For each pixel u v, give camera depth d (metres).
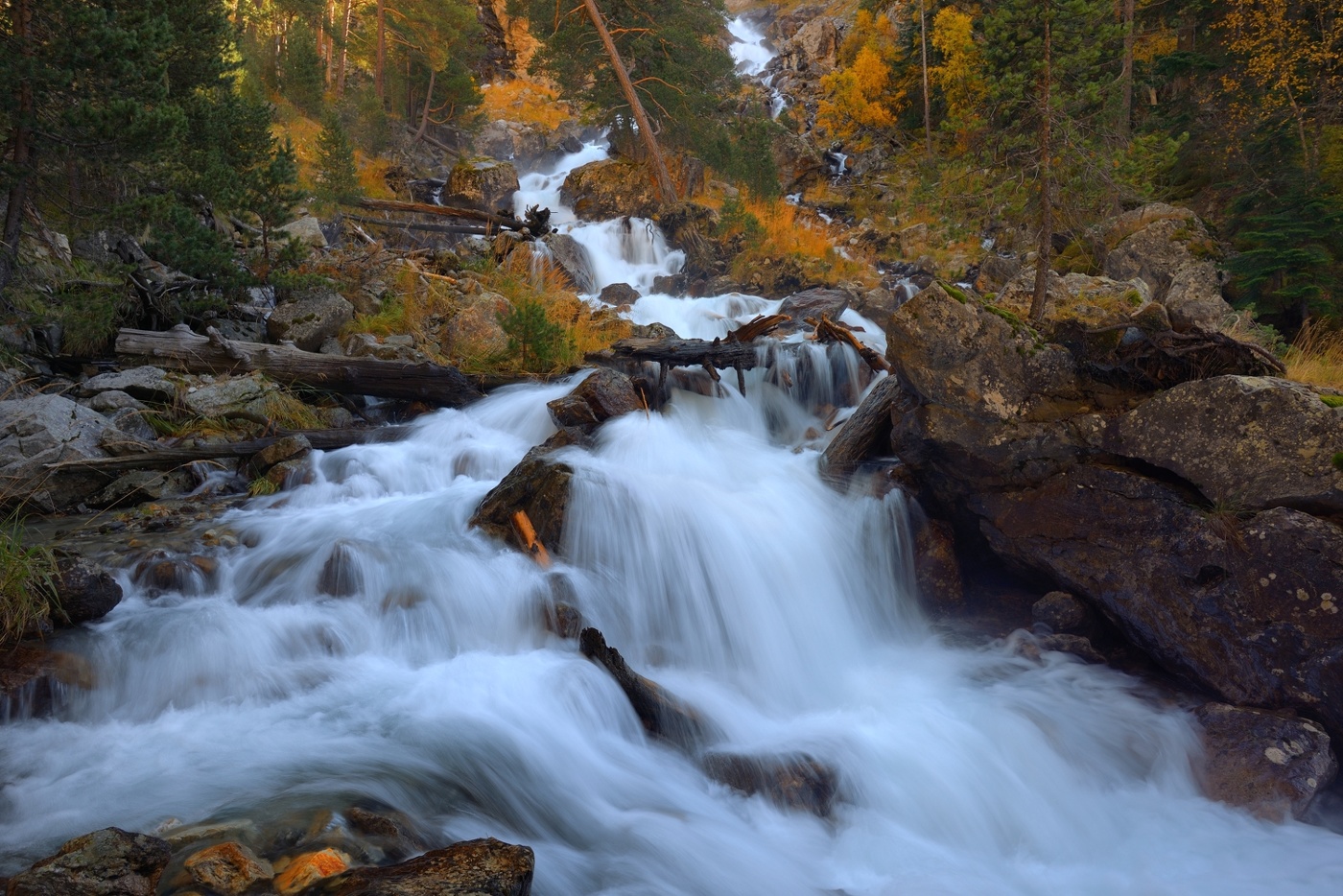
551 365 12.95
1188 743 6.21
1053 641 7.47
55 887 3.47
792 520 8.46
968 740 6.27
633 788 5.38
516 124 35.66
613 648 6.54
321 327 12.40
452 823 4.59
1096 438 7.27
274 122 23.98
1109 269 16.19
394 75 32.88
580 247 21.41
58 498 8.63
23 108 9.68
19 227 10.27
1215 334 7.36
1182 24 21.81
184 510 8.70
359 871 3.67
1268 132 16.41
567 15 27.42
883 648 7.94
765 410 12.18
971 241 22.81
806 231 24.50
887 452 9.50
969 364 7.66
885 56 33.84
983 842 5.56
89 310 10.67
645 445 9.81
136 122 9.78
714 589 7.69
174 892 3.63
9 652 5.71
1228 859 5.34
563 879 4.45
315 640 6.43
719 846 4.93
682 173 27.34
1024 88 9.53
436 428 10.95
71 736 5.23
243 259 13.76
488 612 7.00
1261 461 6.38
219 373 10.81
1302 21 16.58
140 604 6.77
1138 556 6.93
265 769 4.85
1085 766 6.18
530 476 8.23
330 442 10.27
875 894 4.87
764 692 7.02
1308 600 6.00
